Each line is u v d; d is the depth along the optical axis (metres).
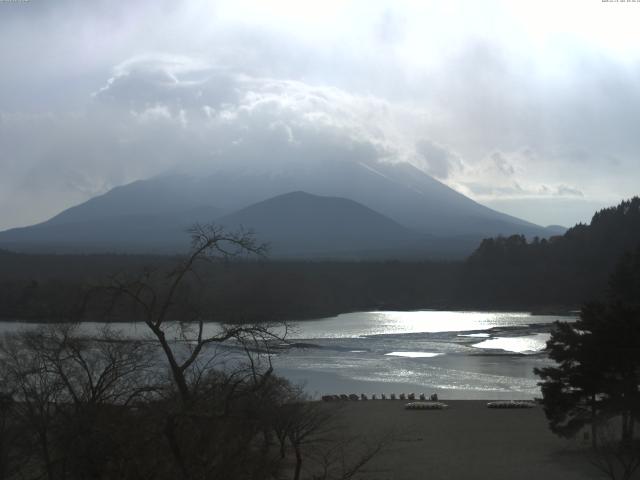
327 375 90.56
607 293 103.00
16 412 29.22
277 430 32.03
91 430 23.50
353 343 132.50
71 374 28.22
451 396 75.00
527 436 50.84
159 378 27.94
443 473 40.50
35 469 30.67
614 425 49.72
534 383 84.19
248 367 23.59
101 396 26.06
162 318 21.72
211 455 21.25
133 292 23.39
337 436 48.91
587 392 44.16
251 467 23.45
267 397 24.67
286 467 35.25
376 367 98.31
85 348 28.80
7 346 34.72
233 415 21.34
